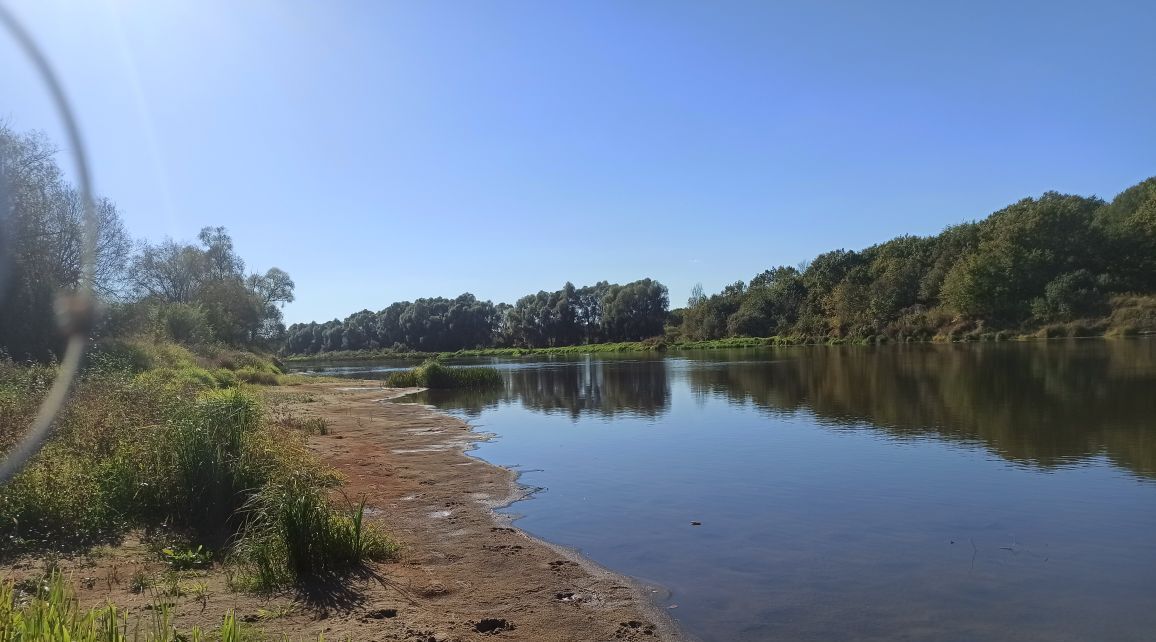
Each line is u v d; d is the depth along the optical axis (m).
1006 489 10.27
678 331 97.38
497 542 8.20
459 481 11.55
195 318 40.91
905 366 34.50
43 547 6.79
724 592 6.61
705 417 19.34
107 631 4.21
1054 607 6.12
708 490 10.72
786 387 27.20
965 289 61.19
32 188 20.08
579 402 24.97
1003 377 26.30
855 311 72.19
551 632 5.69
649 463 12.96
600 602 6.39
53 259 20.64
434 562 7.46
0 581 5.51
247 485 7.97
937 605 6.21
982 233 66.94
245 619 5.41
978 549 7.71
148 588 5.96
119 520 7.54
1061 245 59.91
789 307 83.31
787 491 10.52
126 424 9.34
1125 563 7.18
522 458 13.76
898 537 8.20
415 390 33.06
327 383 38.97
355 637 5.23
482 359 84.69
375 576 6.73
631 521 9.13
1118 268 58.66
